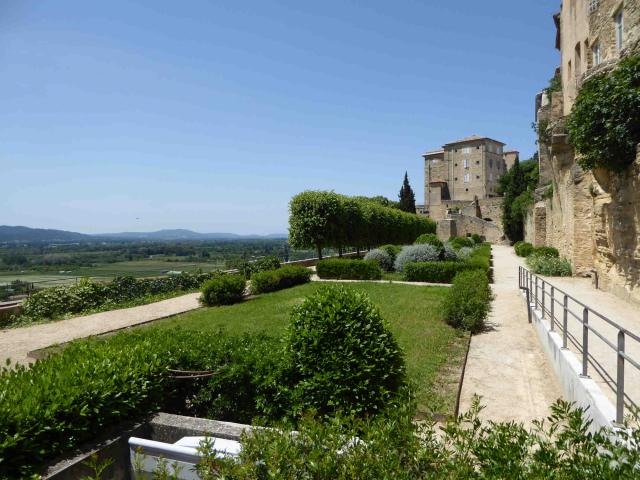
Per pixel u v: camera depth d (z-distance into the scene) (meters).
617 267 11.43
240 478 2.42
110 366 4.09
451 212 65.38
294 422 4.34
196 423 3.88
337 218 28.14
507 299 13.77
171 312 13.82
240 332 10.14
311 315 4.90
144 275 19.77
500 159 88.44
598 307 10.04
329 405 4.37
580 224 16.11
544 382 6.58
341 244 29.06
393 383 4.66
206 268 24.12
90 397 3.61
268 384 4.51
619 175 10.63
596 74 10.40
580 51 17.66
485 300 10.39
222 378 4.60
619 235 10.94
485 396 6.04
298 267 19.67
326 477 2.34
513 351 8.20
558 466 2.21
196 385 4.80
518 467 2.14
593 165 10.69
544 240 29.94
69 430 3.44
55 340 10.46
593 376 5.19
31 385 3.59
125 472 3.62
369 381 4.45
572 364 5.61
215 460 2.66
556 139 16.77
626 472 2.10
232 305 14.52
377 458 2.38
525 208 41.25
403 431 2.61
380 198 67.25
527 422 5.16
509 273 21.66
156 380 4.32
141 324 12.16
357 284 18.09
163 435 3.90
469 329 9.52
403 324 10.07
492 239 57.56
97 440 3.59
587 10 16.47
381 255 23.97
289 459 2.46
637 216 9.58
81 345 5.03
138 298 16.75
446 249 24.08
